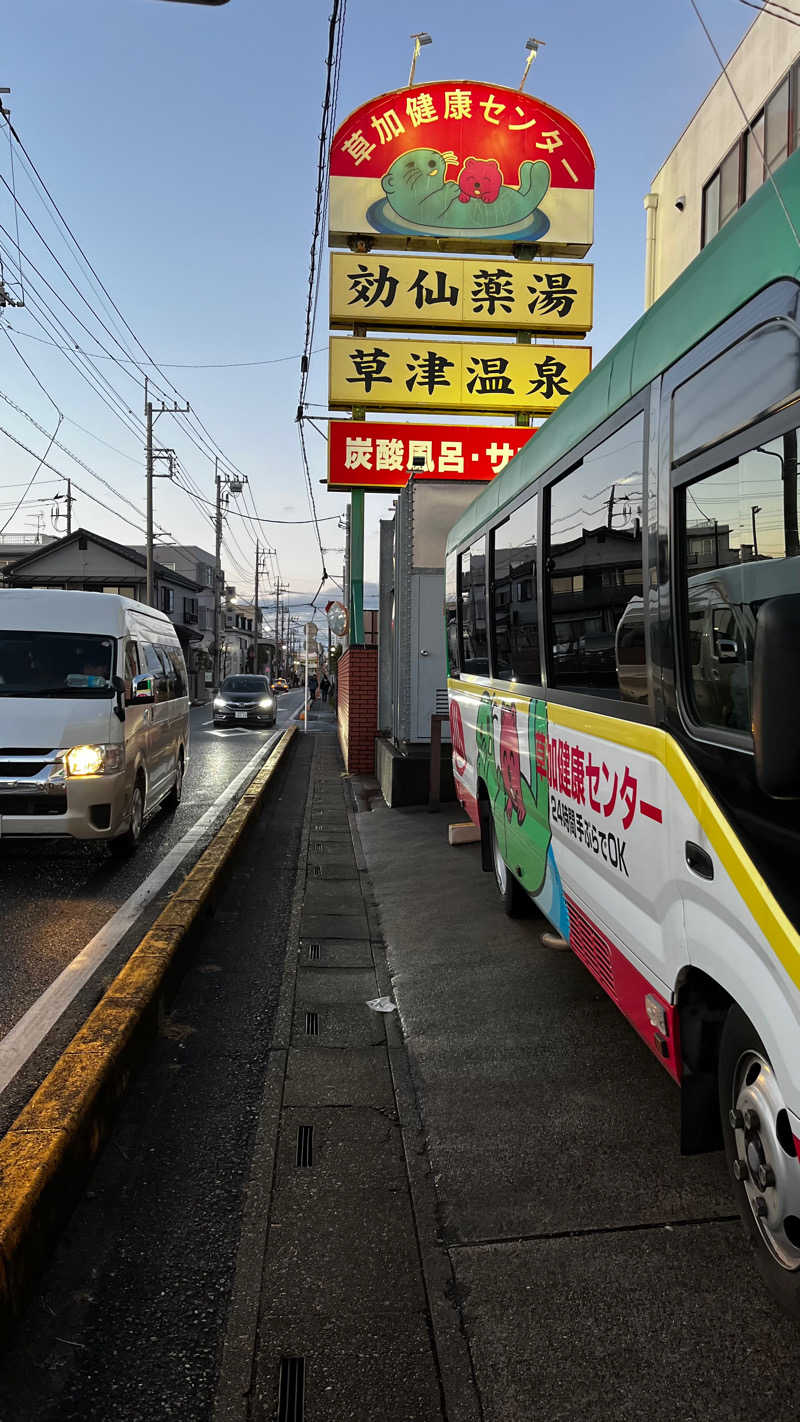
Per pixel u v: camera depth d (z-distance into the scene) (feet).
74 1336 8.10
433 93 44.93
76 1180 10.17
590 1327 7.99
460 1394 7.30
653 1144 11.05
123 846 26.81
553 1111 12.01
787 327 6.75
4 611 26.96
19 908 21.77
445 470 46.93
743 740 7.39
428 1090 12.85
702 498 8.45
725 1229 9.31
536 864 16.14
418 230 45.27
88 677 25.57
